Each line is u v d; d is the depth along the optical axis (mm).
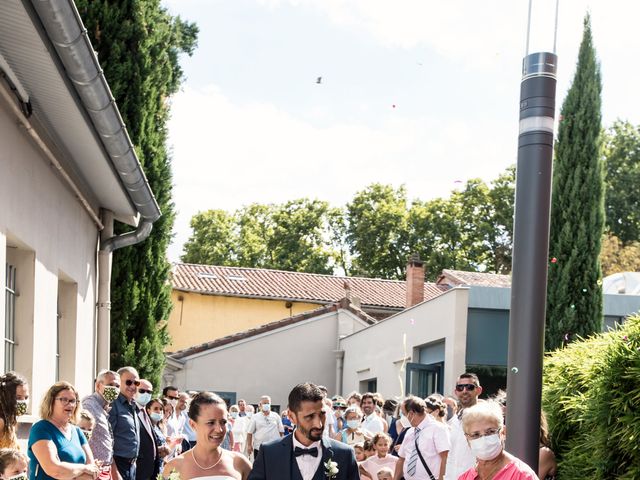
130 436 10578
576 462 8891
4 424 7246
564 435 9484
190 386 32500
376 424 15609
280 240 60562
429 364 24203
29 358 10492
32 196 10414
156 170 17000
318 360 33562
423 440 10141
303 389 6035
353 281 42281
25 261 10570
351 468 6145
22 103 9531
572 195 18031
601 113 18359
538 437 7301
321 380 33500
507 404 7391
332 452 6109
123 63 16109
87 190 13945
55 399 7891
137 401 11258
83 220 13828
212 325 38844
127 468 10531
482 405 5930
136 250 16875
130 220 16062
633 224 51406
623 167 51969
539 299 7379
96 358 15281
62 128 10812
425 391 24078
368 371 29641
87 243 14258
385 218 57188
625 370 8148
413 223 56750
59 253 12055
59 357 13227
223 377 32812
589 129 18250
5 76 8906
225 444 19891
